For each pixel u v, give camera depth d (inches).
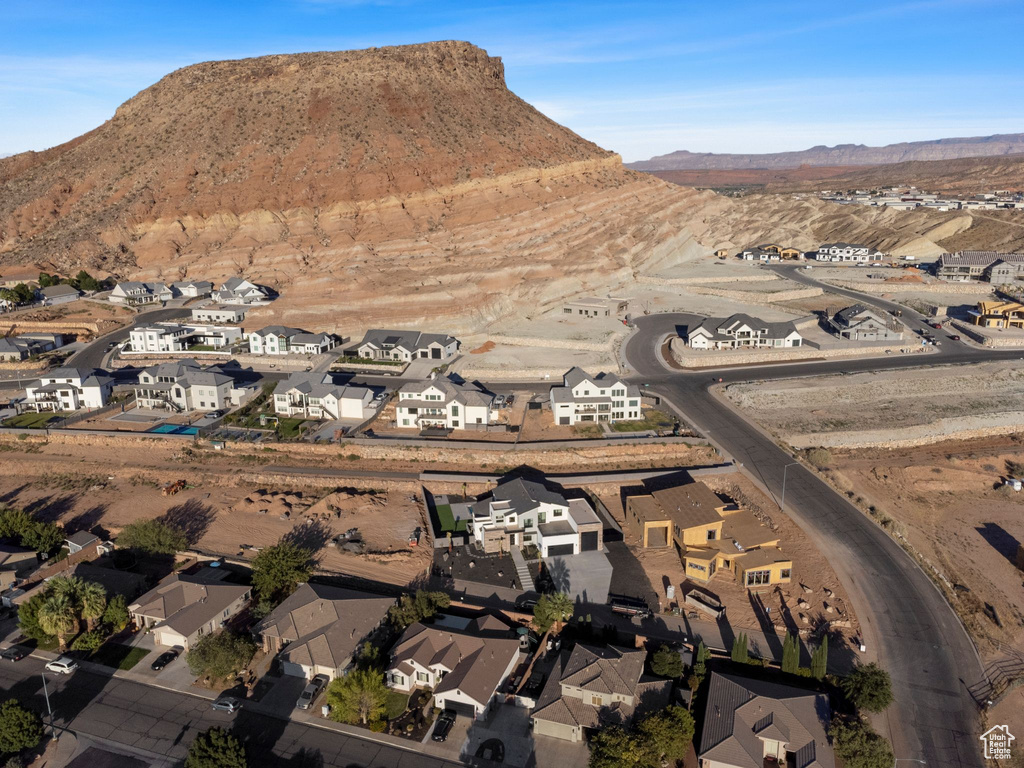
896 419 4030.5
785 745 1867.6
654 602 2578.7
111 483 3531.0
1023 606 2625.5
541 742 1978.3
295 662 2183.8
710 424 3959.2
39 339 5403.5
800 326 5713.6
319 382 4195.4
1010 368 4712.1
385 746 1957.4
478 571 2787.9
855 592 2608.3
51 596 2395.4
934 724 2038.6
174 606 2420.0
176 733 1998.0
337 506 3228.3
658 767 1818.4
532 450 3580.2
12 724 1887.3
